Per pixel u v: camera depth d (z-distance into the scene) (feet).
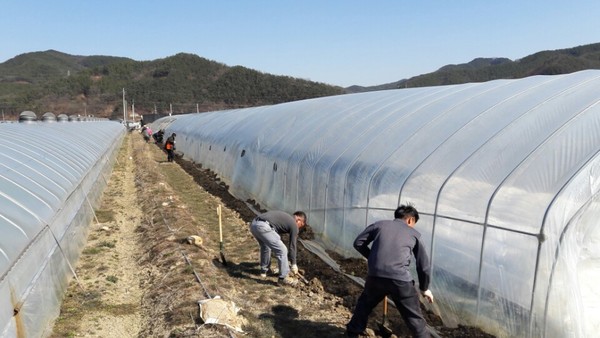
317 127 51.72
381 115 45.16
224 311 25.62
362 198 35.32
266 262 33.47
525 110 30.25
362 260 35.27
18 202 29.86
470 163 27.71
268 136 61.98
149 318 27.09
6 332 20.43
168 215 49.14
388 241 21.74
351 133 44.19
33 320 23.86
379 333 25.48
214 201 63.16
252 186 60.64
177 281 30.81
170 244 38.47
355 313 23.53
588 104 26.81
